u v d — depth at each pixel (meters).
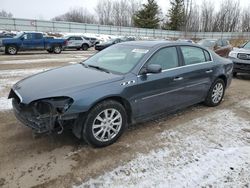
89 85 3.20
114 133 3.47
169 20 55.84
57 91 3.04
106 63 4.09
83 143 3.46
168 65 4.06
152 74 3.75
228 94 6.42
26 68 9.85
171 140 3.64
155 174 2.82
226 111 4.98
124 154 3.23
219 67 5.04
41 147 3.34
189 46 4.53
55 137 3.60
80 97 3.04
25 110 3.15
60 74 3.69
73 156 3.14
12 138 3.58
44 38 18.05
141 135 3.77
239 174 2.86
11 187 2.55
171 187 2.61
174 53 4.21
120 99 3.46
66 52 20.25
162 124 4.20
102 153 3.24
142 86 3.61
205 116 4.64
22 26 33.38
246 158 3.20
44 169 2.86
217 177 2.79
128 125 3.76
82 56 16.16
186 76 4.27
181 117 4.55
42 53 18.25
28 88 3.24
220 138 3.75
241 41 31.33
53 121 2.99
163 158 3.15
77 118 3.08
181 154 3.26
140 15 53.28
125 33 42.88
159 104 3.96
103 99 3.24
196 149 3.39
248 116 4.75
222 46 14.35
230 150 3.38
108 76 3.50
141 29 44.25
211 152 3.32
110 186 2.61
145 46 4.10
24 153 3.18
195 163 3.05
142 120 3.85
